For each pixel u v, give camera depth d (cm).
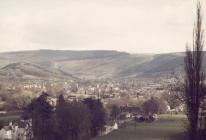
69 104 16900
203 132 6575
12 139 18462
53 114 16850
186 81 6700
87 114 17062
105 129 18925
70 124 16325
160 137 17300
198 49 6612
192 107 6638
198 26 6619
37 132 16612
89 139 17000
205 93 6612
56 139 16250
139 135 18125
